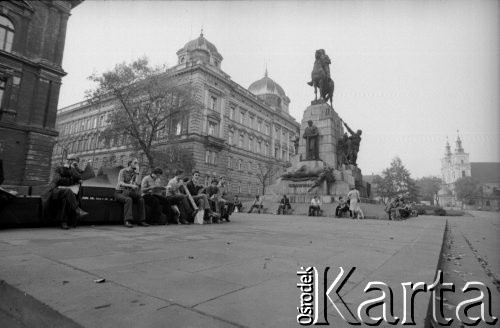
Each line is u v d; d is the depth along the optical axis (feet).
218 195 30.73
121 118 88.28
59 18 85.30
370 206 60.70
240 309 5.58
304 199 64.85
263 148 173.17
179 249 12.20
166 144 102.37
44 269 8.12
